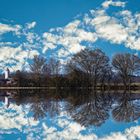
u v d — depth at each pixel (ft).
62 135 102.53
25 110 179.42
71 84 458.50
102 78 460.55
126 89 459.32
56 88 466.70
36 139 95.91
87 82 458.50
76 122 130.21
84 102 230.68
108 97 291.79
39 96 305.32
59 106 198.90
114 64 462.19
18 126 122.42
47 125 123.54
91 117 145.07
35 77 493.36
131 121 132.46
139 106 199.93
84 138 97.81
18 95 332.80
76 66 464.24
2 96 319.27
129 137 100.07
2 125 124.88
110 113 160.56
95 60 460.55
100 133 105.81
